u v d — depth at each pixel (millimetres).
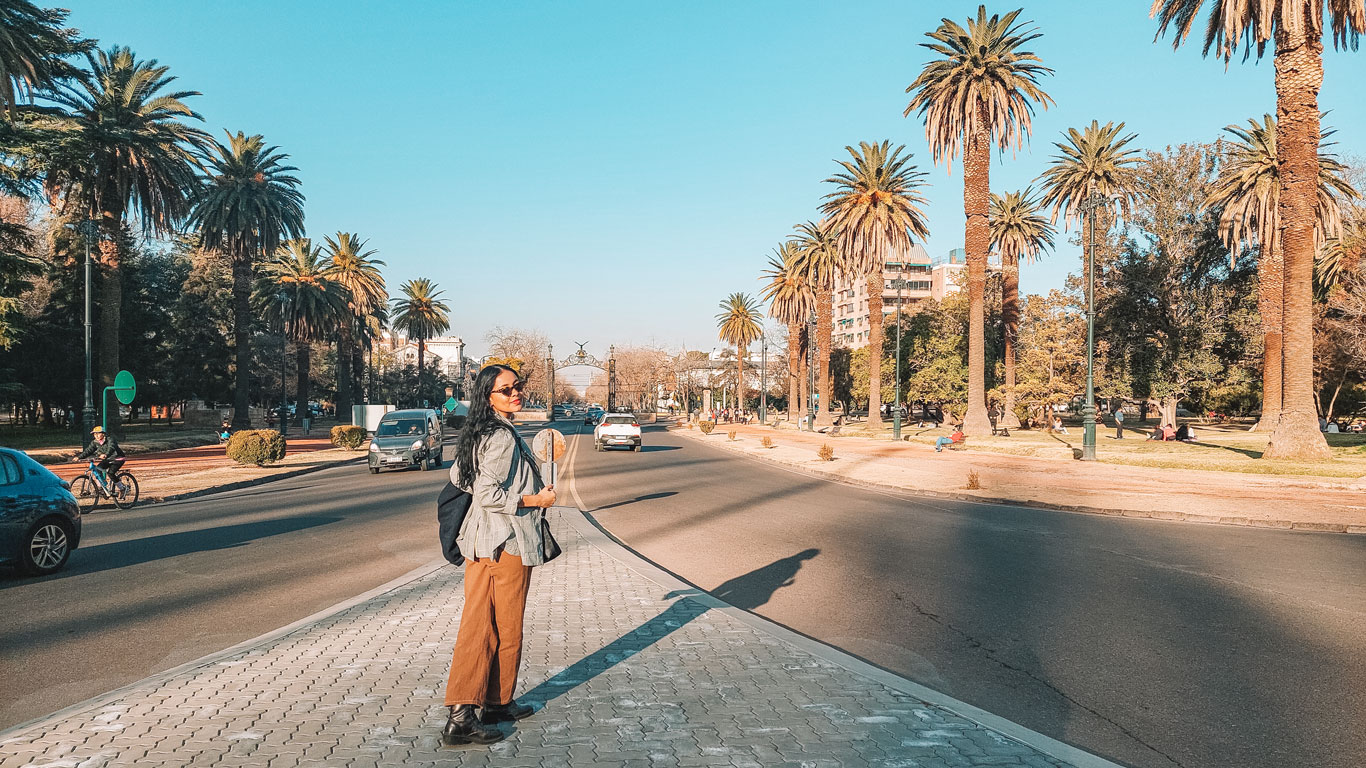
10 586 8328
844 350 85375
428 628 6266
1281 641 6223
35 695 5023
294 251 52594
